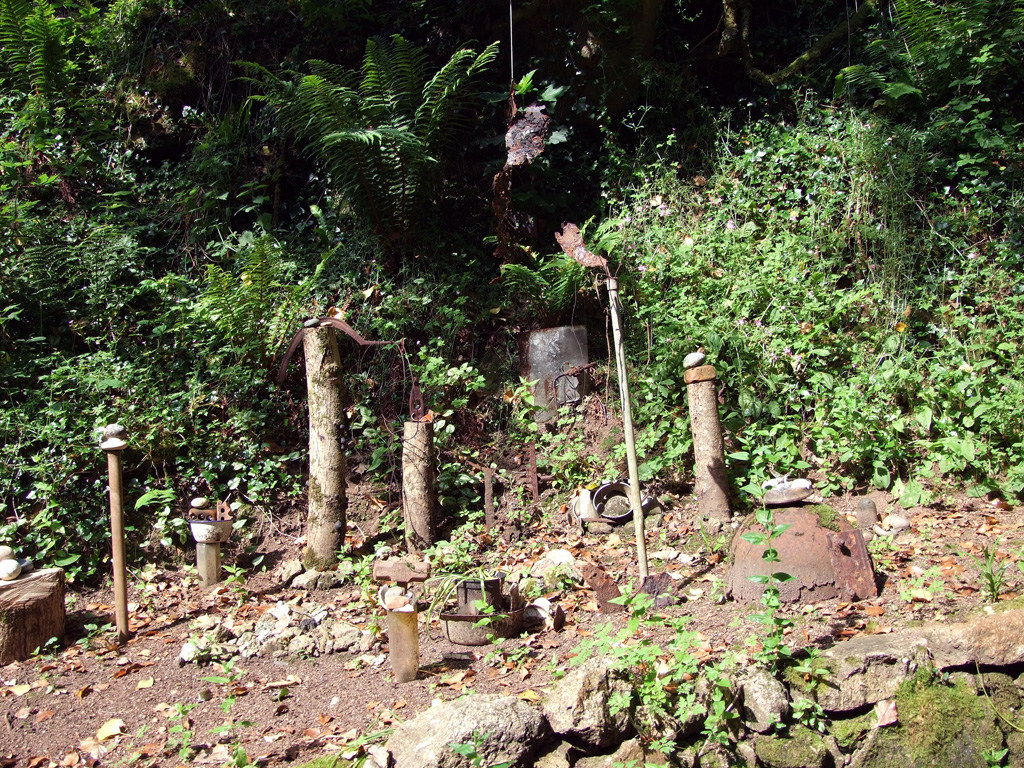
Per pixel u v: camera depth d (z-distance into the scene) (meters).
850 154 6.59
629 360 5.91
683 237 6.49
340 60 7.29
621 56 7.12
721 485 4.92
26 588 3.97
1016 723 3.39
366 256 6.32
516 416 5.71
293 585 4.69
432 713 2.99
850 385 5.37
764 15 7.88
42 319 5.83
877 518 4.72
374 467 5.30
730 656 3.29
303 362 5.82
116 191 6.77
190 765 3.01
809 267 6.16
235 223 6.82
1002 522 4.57
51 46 6.67
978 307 5.89
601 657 3.28
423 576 3.86
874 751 3.22
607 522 4.98
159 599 4.61
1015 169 6.46
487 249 6.64
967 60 6.77
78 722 3.37
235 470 5.37
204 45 7.20
